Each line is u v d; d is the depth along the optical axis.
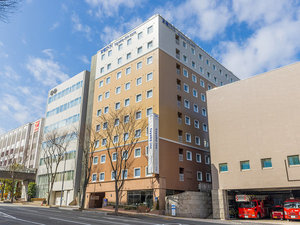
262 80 30.53
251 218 28.95
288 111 27.75
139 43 44.50
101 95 48.22
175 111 40.53
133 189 35.94
